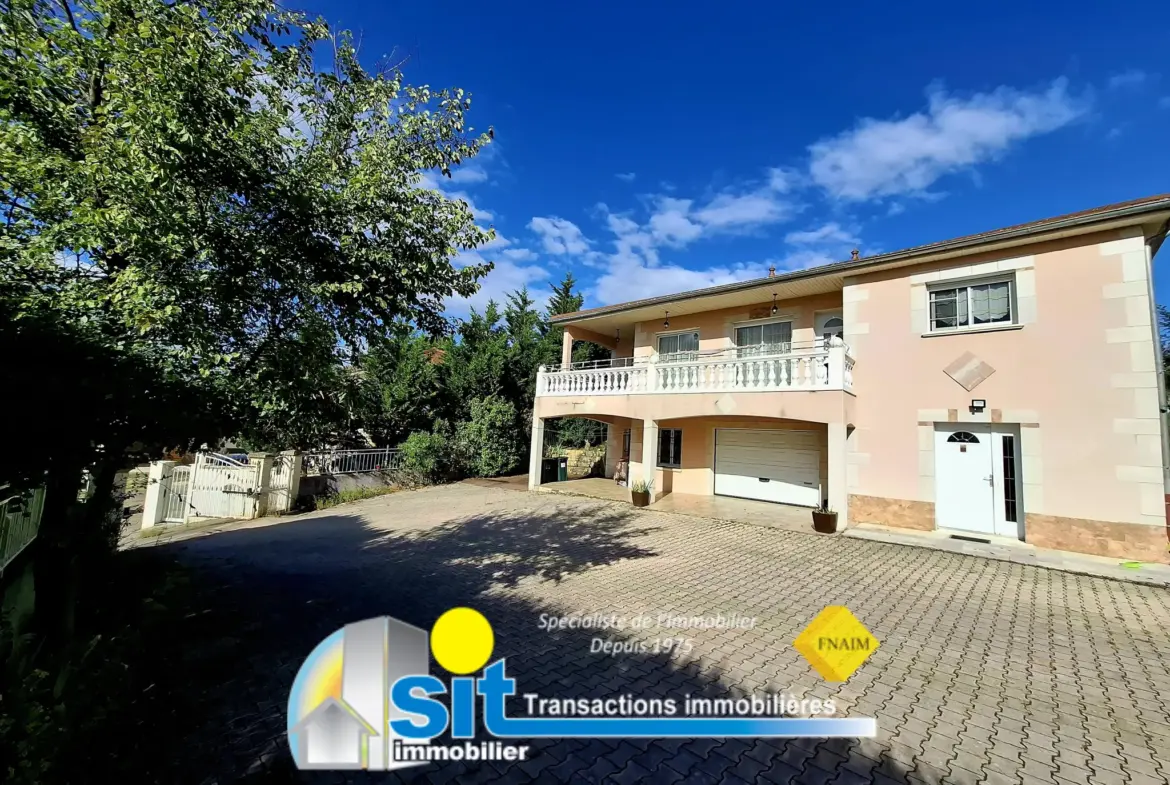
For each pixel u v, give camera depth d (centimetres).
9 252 360
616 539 934
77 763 245
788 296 1312
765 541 916
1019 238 884
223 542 946
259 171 392
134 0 354
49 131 396
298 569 739
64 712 224
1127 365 812
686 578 693
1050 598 626
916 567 757
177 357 371
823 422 1010
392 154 478
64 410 304
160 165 331
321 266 450
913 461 1000
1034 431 883
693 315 1534
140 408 327
